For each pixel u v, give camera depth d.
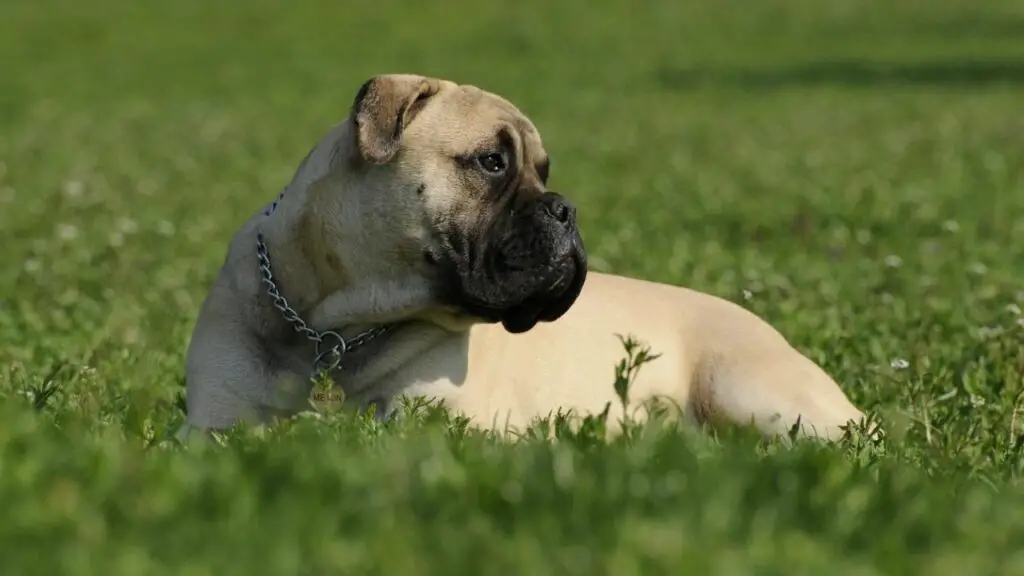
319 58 60.50
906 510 6.96
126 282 17.31
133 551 6.13
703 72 58.09
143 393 10.01
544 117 44.47
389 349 9.88
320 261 9.81
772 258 20.27
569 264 9.60
